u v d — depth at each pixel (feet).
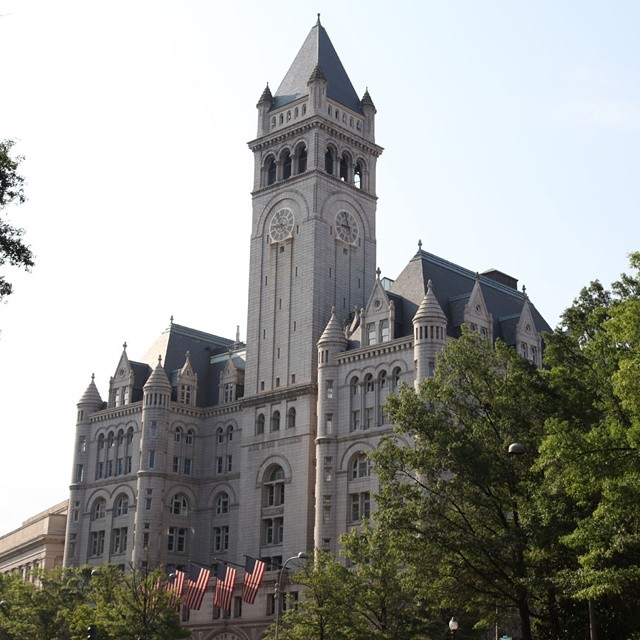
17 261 138.82
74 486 461.78
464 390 207.51
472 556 197.88
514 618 262.06
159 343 474.49
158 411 433.89
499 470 193.98
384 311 366.43
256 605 376.48
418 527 201.26
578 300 204.13
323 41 439.22
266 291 414.82
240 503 396.78
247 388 409.49
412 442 335.67
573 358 195.11
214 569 397.80
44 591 374.43
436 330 343.05
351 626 255.50
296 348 395.14
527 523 181.68
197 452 443.73
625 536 145.48
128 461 445.78
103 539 445.37
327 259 403.95
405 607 254.47
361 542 263.29
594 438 146.61
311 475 374.63
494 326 380.37
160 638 308.60
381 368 355.77
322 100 417.90
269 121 434.30
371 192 431.84
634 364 144.25
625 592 174.09
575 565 182.60
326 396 367.25
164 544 424.46
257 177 432.25
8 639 366.84
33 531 536.01
